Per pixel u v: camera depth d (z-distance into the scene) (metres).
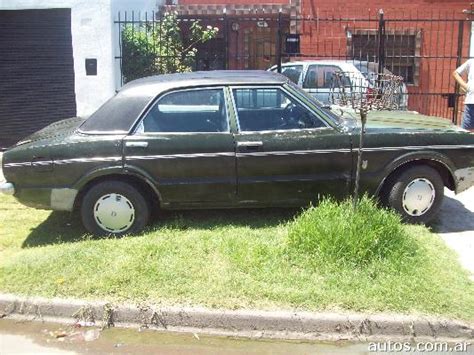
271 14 15.55
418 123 6.51
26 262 5.43
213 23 16.03
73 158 5.93
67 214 7.03
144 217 6.14
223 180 6.07
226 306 4.65
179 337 4.53
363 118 5.55
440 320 4.47
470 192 7.90
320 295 4.72
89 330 4.64
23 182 5.98
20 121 11.89
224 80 6.20
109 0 11.54
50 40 11.68
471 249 5.87
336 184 6.18
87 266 5.31
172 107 6.12
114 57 11.86
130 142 5.95
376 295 4.72
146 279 5.04
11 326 4.71
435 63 14.85
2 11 11.49
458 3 14.60
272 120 6.17
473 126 8.70
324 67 11.94
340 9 14.97
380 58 12.48
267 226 6.27
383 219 5.45
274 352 4.32
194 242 5.77
